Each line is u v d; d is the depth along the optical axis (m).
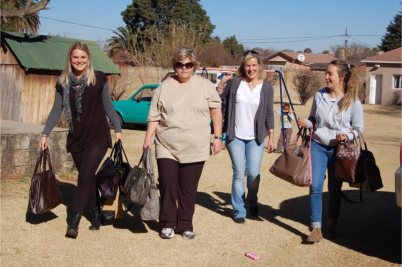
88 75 4.39
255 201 5.33
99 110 4.49
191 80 4.42
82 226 4.84
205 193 6.58
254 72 4.94
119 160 4.67
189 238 4.56
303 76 30.02
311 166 4.45
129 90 21.98
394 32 60.31
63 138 7.01
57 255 4.02
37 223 4.84
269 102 5.02
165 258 4.06
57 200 4.62
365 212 5.80
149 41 36.91
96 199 4.72
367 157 4.45
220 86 5.11
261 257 4.18
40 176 4.54
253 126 5.02
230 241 4.57
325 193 6.76
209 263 3.99
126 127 15.67
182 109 4.34
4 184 6.13
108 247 4.27
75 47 4.34
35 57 13.70
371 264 4.06
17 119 13.61
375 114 24.69
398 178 4.00
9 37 13.78
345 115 4.43
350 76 4.43
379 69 32.66
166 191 4.46
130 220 5.13
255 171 5.11
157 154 4.47
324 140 4.49
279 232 4.90
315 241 4.50
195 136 4.36
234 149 5.04
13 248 4.13
